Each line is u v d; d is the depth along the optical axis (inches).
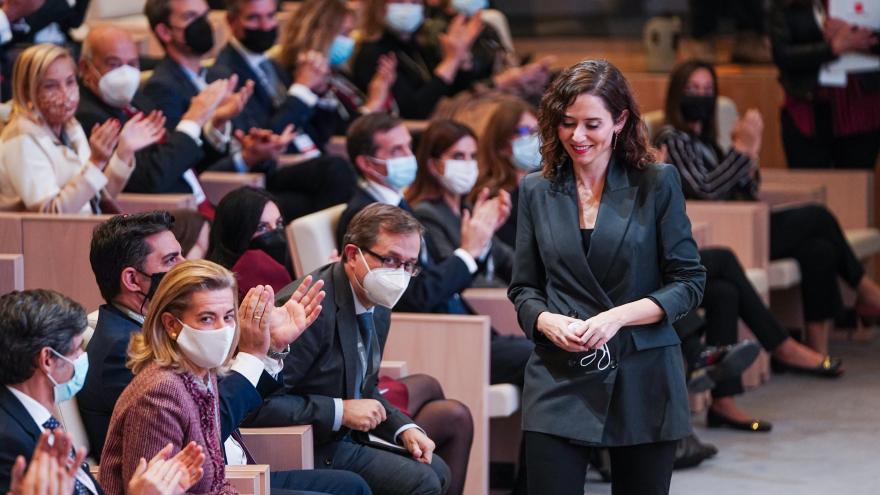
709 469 356.8
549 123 227.3
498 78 490.6
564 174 231.0
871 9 484.4
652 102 546.6
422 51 487.5
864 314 455.2
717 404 391.9
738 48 553.3
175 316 209.0
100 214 322.0
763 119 539.2
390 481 261.4
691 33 560.7
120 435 207.5
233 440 236.5
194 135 351.3
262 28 413.4
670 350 228.2
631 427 226.1
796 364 422.9
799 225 446.0
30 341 192.5
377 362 270.4
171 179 345.4
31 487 170.1
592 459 350.0
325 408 256.8
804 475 350.3
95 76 353.1
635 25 586.9
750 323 400.8
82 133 325.7
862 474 350.6
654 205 225.6
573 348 219.5
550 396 228.8
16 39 382.0
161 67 386.0
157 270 236.2
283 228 292.4
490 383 334.3
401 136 336.5
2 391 194.5
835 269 447.2
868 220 491.8
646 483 229.8
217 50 503.8
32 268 302.4
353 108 462.6
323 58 417.7
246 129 411.8
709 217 427.5
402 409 283.4
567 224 227.6
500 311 347.6
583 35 595.5
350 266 261.9
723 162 432.8
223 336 208.2
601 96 221.3
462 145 338.6
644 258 225.1
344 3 431.5
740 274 395.9
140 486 188.1
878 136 506.0
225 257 285.9
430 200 344.5
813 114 505.7
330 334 260.2
